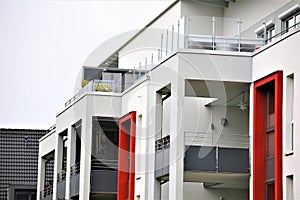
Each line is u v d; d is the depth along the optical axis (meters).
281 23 29.20
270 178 26.44
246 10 32.28
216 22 28.05
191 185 30.53
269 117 26.78
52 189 39.47
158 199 29.69
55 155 38.47
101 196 35.31
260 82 26.81
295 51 24.89
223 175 27.66
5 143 48.12
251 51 27.88
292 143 25.12
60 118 37.97
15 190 46.28
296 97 24.62
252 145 27.06
